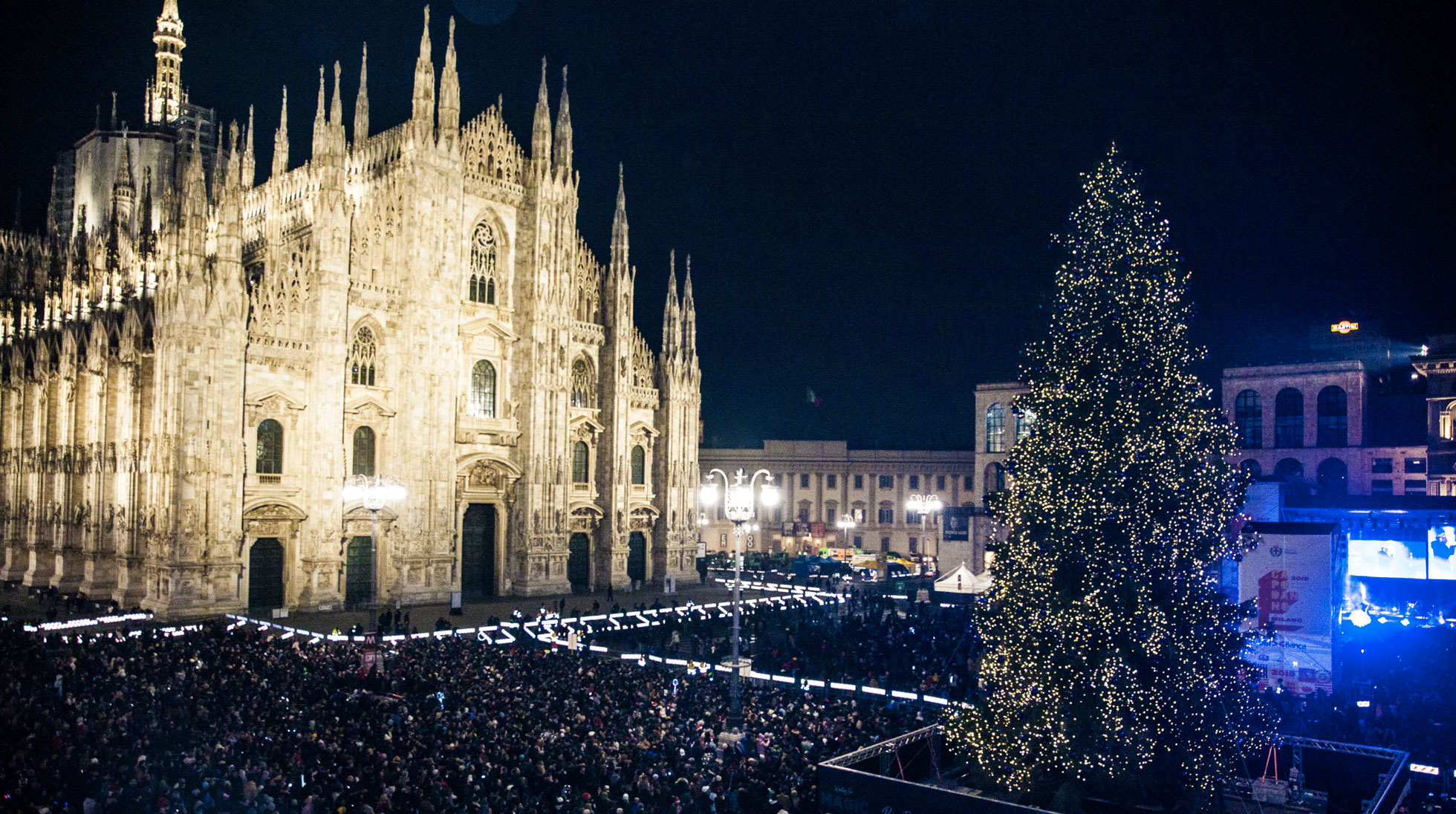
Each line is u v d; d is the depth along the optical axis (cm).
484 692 4112
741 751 3466
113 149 12769
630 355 10225
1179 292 3394
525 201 9431
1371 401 10519
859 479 15100
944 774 3791
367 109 8975
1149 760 3152
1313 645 4562
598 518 10000
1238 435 3391
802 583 11338
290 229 8706
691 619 7212
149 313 7675
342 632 6769
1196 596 3262
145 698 3756
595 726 3666
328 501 7838
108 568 8188
